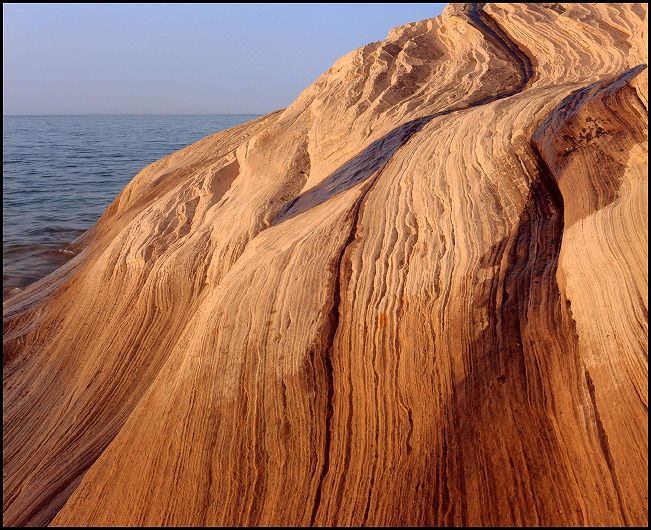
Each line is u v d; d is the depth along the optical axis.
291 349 5.65
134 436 5.89
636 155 5.18
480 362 4.66
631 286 4.08
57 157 55.19
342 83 12.79
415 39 14.20
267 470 4.92
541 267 5.14
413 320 5.31
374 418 4.88
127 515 5.16
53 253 18.42
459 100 10.52
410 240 6.33
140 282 9.67
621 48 10.77
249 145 12.63
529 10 13.94
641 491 3.34
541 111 7.10
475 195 6.34
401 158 8.28
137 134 102.12
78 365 8.93
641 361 3.70
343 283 6.16
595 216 4.95
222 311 6.48
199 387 5.77
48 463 6.92
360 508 4.32
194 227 10.88
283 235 8.00
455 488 4.09
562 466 3.80
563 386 4.13
